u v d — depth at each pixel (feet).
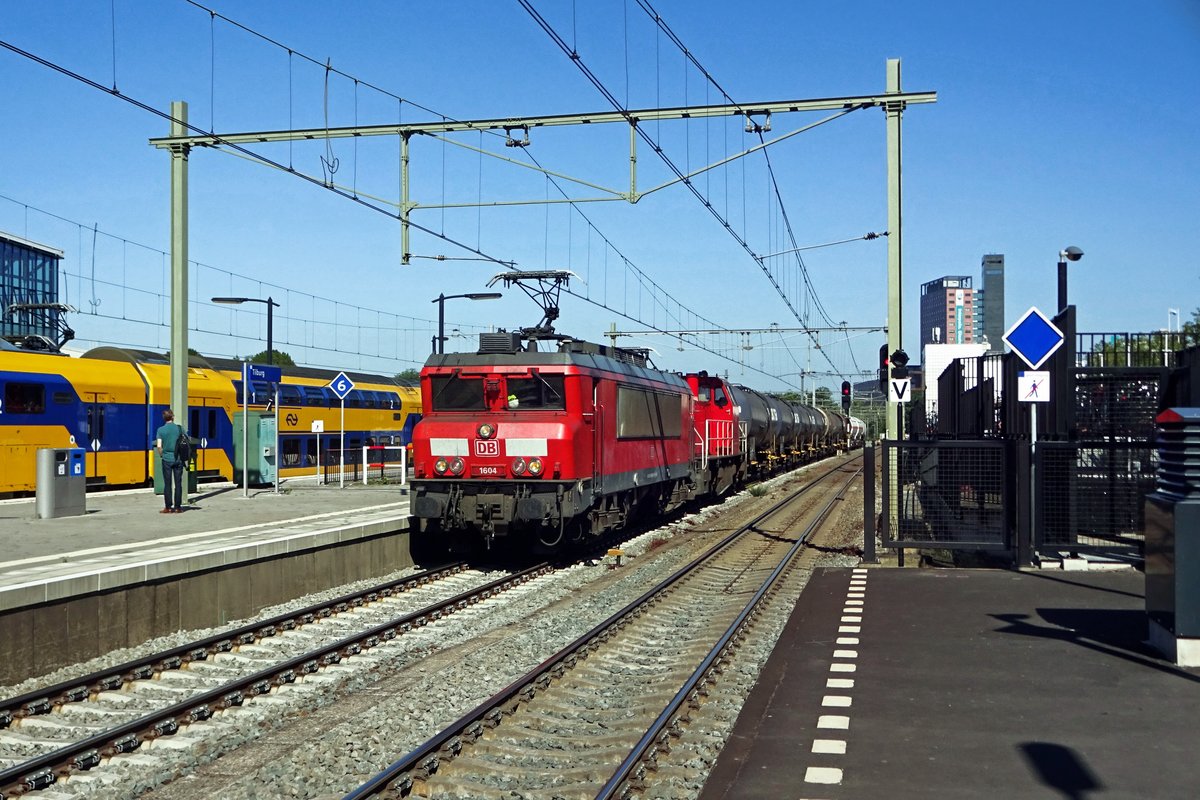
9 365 81.71
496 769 24.95
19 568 42.93
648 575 60.03
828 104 61.87
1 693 33.68
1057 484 52.11
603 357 67.26
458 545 65.31
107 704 31.91
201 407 104.58
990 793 20.90
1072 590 45.27
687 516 98.43
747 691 31.53
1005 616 39.78
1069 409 53.98
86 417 89.30
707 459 102.06
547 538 62.39
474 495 59.16
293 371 125.80
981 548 54.54
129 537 54.49
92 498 82.17
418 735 28.12
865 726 25.72
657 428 79.25
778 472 165.48
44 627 36.37
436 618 46.09
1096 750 23.59
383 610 47.91
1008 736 24.72
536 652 38.60
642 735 26.99
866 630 37.73
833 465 221.25
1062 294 63.62
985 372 71.20
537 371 59.98
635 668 36.63
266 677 33.78
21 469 82.43
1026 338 50.16
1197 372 48.96
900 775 22.07
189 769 25.70
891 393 62.44
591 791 23.31
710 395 111.75
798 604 43.65
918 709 27.17
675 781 23.50
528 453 58.39
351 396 136.46
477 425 59.11
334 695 32.91
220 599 45.75
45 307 103.04
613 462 66.59
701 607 49.03
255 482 101.91
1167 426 33.01
